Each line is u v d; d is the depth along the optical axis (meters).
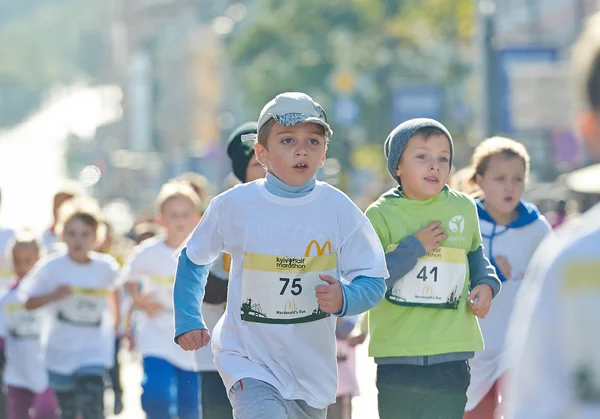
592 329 6.54
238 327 12.80
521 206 16.72
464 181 17.05
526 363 6.71
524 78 54.47
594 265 6.56
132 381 33.44
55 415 23.53
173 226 21.05
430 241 14.30
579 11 86.19
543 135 70.69
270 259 12.59
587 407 6.55
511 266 16.47
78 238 22.36
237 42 146.12
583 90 6.63
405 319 14.42
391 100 109.38
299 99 12.60
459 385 14.50
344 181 123.44
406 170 14.56
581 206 35.66
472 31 131.38
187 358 20.56
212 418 16.19
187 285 12.96
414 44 135.62
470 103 132.00
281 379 12.59
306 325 12.66
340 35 138.62
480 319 16.38
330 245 12.66
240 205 12.71
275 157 12.60
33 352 23.55
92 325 22.52
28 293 22.39
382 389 14.59
